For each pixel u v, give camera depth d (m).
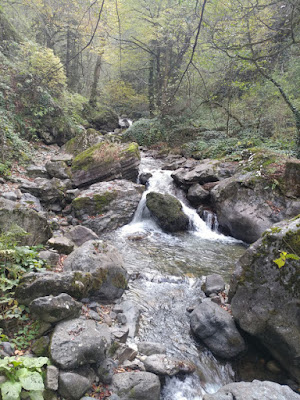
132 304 4.41
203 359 3.72
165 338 3.99
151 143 16.08
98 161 9.15
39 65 11.80
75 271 3.99
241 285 3.90
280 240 3.62
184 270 5.90
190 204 9.56
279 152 9.43
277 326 3.43
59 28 16.55
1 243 3.96
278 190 7.61
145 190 9.93
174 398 3.18
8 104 10.60
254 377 3.55
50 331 3.28
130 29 16.56
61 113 12.91
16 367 2.65
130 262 6.03
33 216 5.10
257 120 12.53
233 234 8.12
